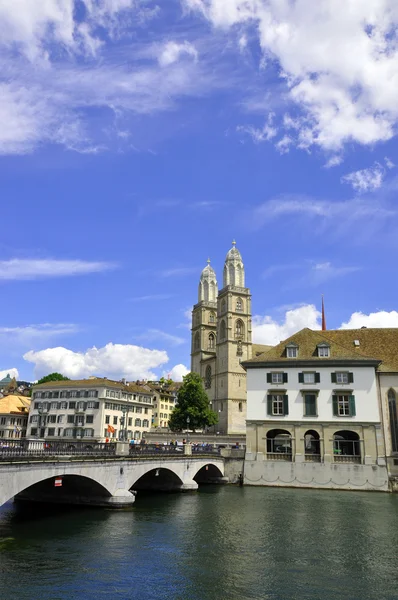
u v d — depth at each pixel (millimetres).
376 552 24859
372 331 63969
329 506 39219
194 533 28391
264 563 22734
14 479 25297
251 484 53438
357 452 53656
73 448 31656
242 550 24875
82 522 30234
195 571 21250
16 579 19328
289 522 32281
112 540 26047
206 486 53250
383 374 55000
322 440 53406
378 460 51062
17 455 25734
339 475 51062
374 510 37438
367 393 53688
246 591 19016
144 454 40250
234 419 100125
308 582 20188
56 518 31344
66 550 23734
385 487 49500
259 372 57438
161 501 40906
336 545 26234
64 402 98750
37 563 21469
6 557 22141
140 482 50344
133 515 33406
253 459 54750
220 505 39125
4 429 104250
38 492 37906
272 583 19984
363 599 18422
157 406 135125
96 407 95375
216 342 110000
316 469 51906
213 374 109812
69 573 20359
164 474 48188
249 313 108000
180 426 90125
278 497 44312
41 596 17719
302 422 54438
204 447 58406
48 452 28844
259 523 31797
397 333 62438
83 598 17734
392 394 54281
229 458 56688
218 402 104812
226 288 107875
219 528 29953
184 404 90562
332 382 54969
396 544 26562
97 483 33688
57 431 97375
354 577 20906
